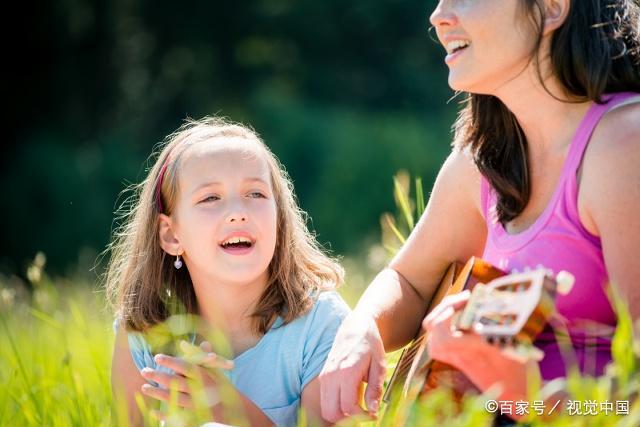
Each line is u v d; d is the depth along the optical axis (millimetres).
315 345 4730
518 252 4148
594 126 4039
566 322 3980
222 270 4695
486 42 4145
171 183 4852
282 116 31188
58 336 6352
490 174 4324
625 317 3568
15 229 27047
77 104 31703
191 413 4258
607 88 4137
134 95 33000
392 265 4820
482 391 3711
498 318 3477
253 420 4410
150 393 4297
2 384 5598
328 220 27328
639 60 4176
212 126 5055
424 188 26828
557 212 4062
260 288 4812
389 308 4660
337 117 31875
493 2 4121
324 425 4598
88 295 9727
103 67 32031
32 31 31109
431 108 33750
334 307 4820
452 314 3609
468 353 3551
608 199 3918
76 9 31766
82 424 4906
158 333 4844
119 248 5391
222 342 4746
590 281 4016
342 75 34969
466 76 4207
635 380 3592
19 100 31031
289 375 4738
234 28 34562
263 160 4828
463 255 4711
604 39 4086
